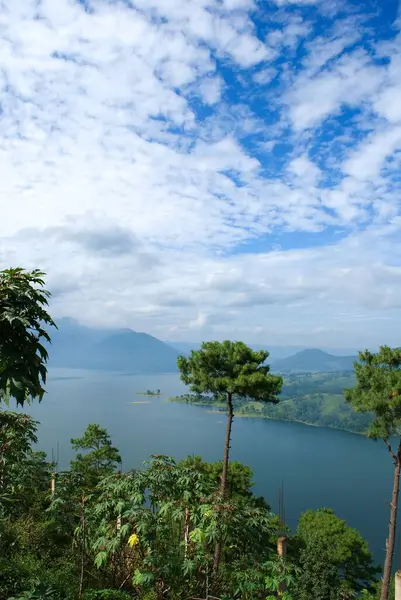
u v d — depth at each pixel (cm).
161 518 735
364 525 8606
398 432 1736
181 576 702
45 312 471
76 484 966
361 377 1830
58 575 755
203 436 18238
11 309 443
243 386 1881
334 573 2406
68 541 1009
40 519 1053
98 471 2186
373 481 12062
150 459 857
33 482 1070
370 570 3306
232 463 2850
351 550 3266
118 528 717
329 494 10800
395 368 1788
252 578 654
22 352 459
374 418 1812
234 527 704
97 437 2855
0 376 437
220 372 2005
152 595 700
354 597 2589
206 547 750
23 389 438
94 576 773
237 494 2617
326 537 3228
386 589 1783
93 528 777
